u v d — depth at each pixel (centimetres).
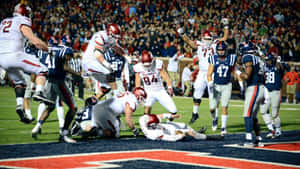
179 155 1546
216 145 1814
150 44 5731
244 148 1748
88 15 6919
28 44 2197
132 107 1959
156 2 6981
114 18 6619
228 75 2238
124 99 1969
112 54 2666
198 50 2641
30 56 1745
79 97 4178
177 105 4125
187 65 5356
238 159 1487
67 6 7025
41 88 1766
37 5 6994
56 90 1825
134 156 1508
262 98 1808
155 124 1962
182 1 6969
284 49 5912
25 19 1723
